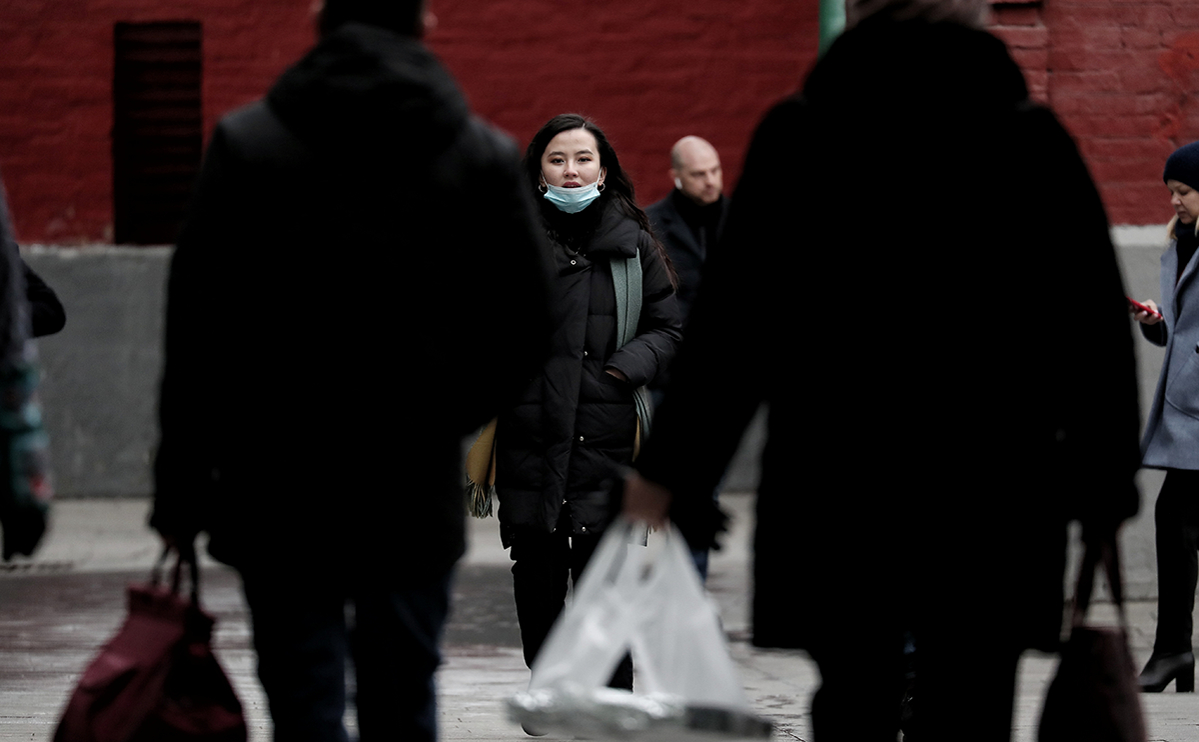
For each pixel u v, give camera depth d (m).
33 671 18.34
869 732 8.79
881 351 8.35
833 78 8.55
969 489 8.33
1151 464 17.77
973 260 8.34
